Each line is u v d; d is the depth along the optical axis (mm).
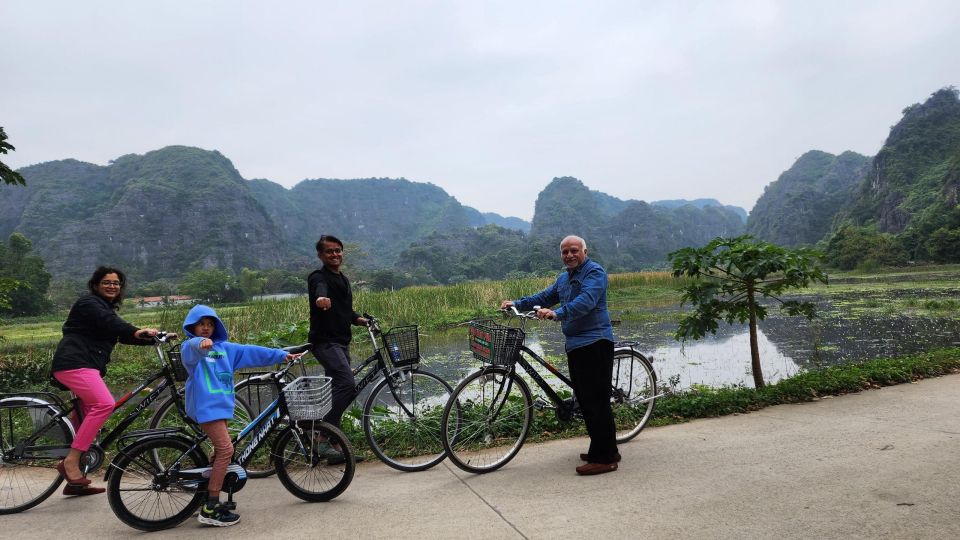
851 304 19844
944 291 26344
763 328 13969
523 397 4125
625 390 4613
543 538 2691
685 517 2850
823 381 5637
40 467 3795
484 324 4105
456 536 2770
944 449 3689
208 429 3117
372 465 4102
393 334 4180
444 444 3752
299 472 3475
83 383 3459
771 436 4199
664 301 27250
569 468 3766
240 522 3107
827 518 2754
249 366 3416
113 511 3123
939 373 6293
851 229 80375
